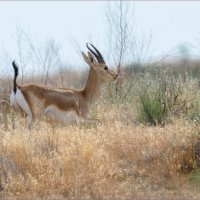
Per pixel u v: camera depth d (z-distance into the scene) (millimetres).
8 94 56156
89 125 51062
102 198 33156
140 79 60344
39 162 36375
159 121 50969
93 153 37312
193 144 40062
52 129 43281
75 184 34219
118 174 37344
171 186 35750
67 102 50656
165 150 39594
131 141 40844
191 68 65250
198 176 36875
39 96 49094
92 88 53469
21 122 48219
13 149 37812
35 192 34219
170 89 53312
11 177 34906
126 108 55594
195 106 51062
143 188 35094
